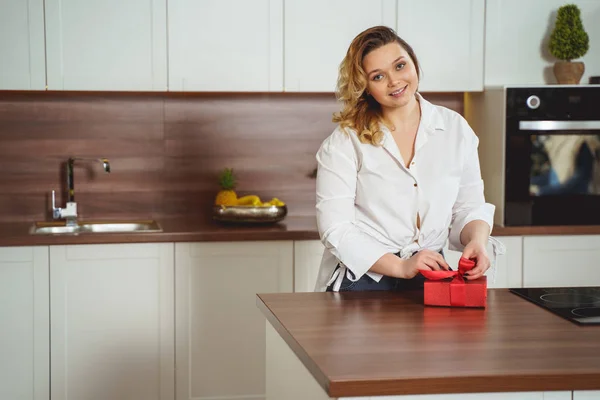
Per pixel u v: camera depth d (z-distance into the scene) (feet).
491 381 5.21
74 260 11.55
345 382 5.09
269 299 7.57
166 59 12.34
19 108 13.17
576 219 12.64
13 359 11.53
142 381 11.86
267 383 7.76
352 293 7.82
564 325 6.51
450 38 12.83
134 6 12.23
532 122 12.39
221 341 11.98
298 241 12.01
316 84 12.65
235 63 12.47
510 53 12.94
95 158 13.42
